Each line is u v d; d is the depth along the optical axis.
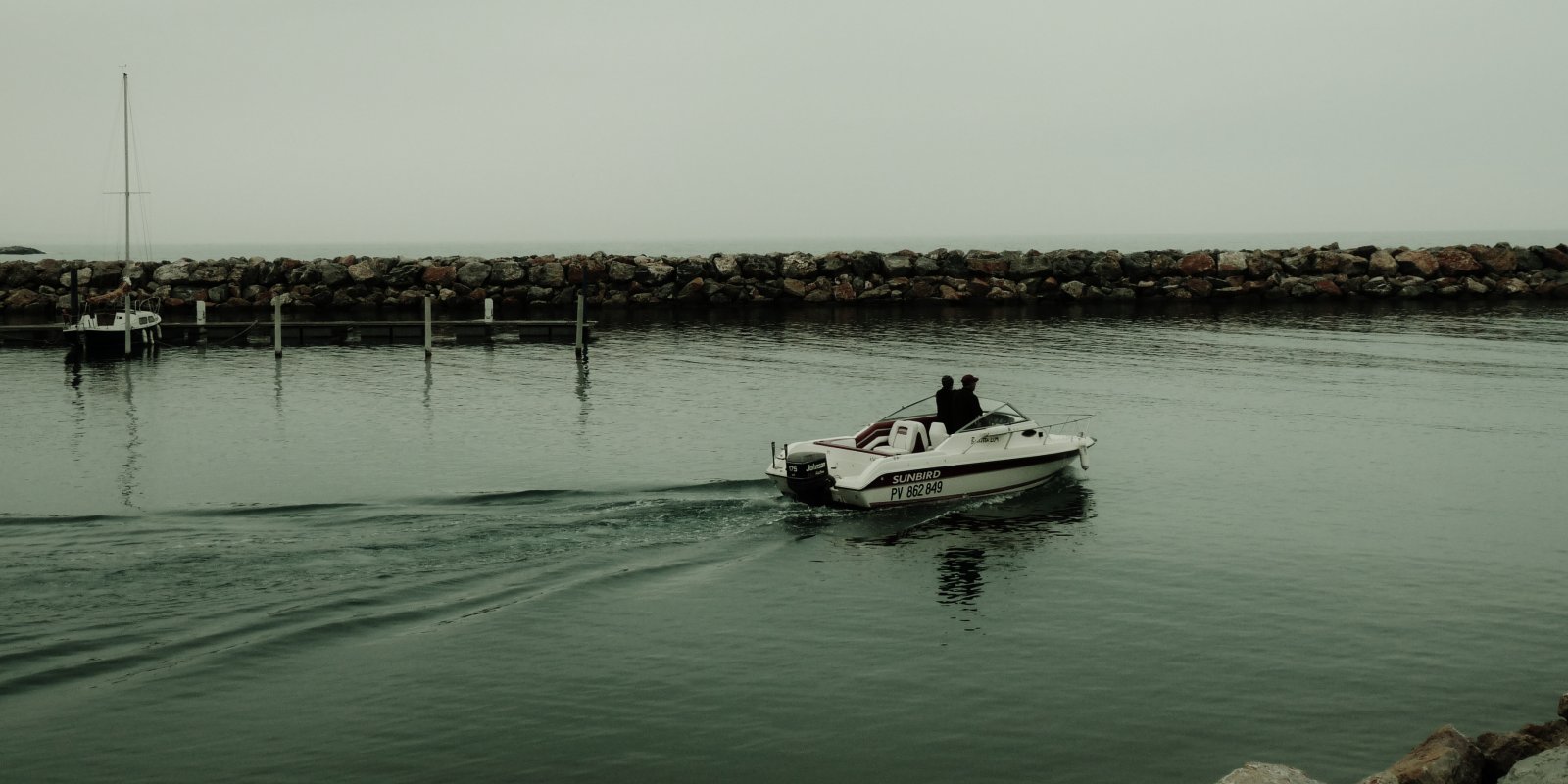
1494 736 9.84
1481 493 19.55
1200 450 22.94
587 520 17.02
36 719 10.94
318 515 17.19
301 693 11.55
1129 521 17.75
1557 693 11.66
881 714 11.25
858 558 15.82
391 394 28.80
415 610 13.62
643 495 18.59
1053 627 13.39
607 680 11.94
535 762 10.33
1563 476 20.70
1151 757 10.44
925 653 12.68
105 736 10.68
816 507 17.69
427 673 12.02
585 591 14.31
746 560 15.62
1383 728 10.94
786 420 25.30
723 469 20.59
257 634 12.81
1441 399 28.62
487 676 11.98
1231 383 30.86
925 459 18.11
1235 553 16.20
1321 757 10.42
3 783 9.88
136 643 12.54
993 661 12.47
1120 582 14.95
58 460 21.28
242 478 19.86
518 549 15.73
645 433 23.88
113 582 14.19
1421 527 17.52
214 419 25.31
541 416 25.75
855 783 10.01
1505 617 13.69
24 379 30.95
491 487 19.22
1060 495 19.34
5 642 12.48
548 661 12.38
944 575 15.16
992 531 17.16
